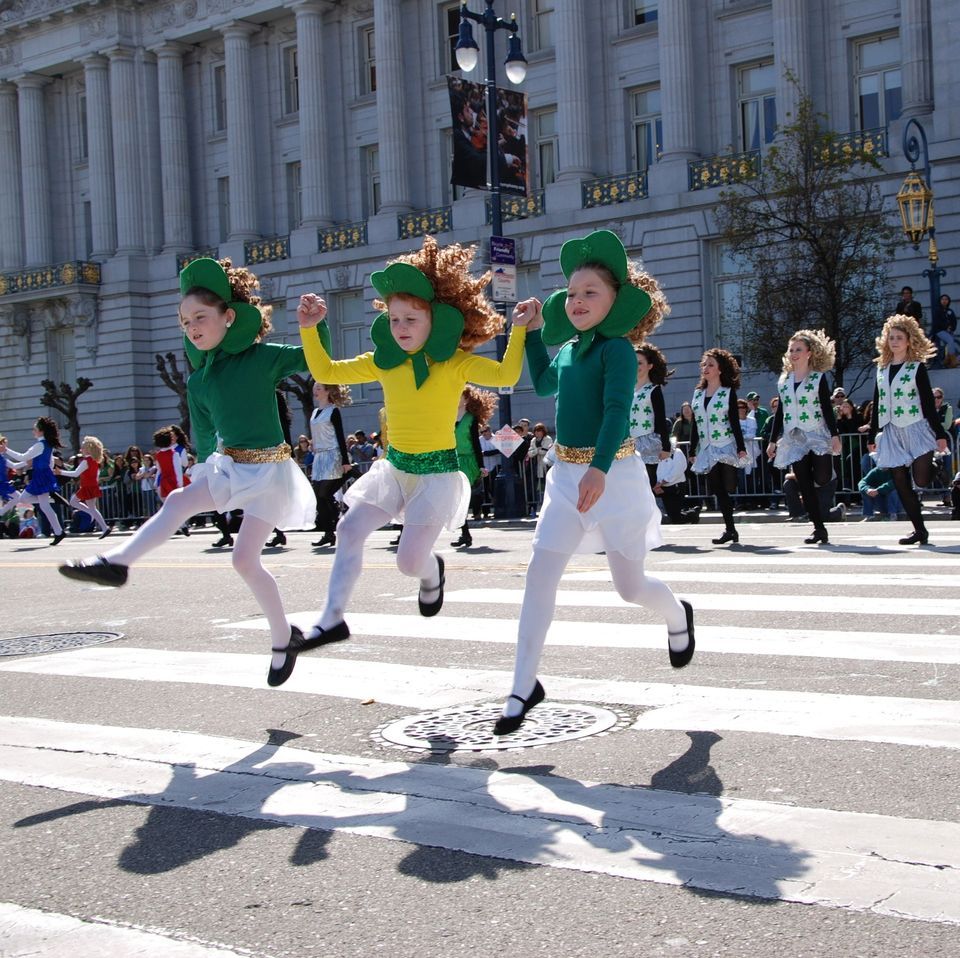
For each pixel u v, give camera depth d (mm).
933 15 30359
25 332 50719
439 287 5473
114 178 49188
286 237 44500
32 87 51094
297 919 3389
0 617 10148
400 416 5559
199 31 46719
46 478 20984
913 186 24766
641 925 3221
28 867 3920
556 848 3812
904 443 11656
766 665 6312
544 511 5191
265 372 5641
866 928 3129
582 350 5211
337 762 4930
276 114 46469
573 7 37750
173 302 47562
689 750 4832
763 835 3828
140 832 4207
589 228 36906
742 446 12938
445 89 41875
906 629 7078
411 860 3791
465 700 5891
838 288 28078
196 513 5617
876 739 4840
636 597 5508
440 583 5922
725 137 36031
